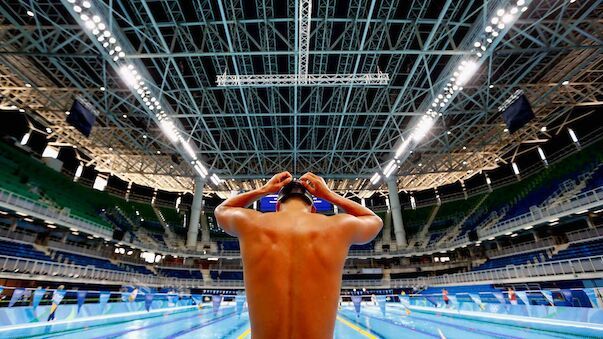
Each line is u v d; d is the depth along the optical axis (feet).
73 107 64.08
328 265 3.73
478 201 145.89
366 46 65.36
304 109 93.09
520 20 53.78
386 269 143.13
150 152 102.63
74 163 125.08
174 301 69.31
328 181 143.74
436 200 162.09
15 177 93.76
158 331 40.68
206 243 153.99
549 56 70.44
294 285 3.55
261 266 3.73
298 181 4.98
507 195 131.64
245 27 58.54
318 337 3.28
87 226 99.66
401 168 136.05
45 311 36.45
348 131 100.68
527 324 41.55
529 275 75.97
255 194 4.83
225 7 55.36
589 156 98.89
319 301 3.48
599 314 32.42
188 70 72.90
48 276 72.79
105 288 94.17
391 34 63.46
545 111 93.50
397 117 96.17
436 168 123.44
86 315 42.37
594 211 76.69
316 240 3.87
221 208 4.64
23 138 101.60
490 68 61.77
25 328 33.83
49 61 69.51
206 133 102.94
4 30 58.80
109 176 140.77
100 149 110.32
